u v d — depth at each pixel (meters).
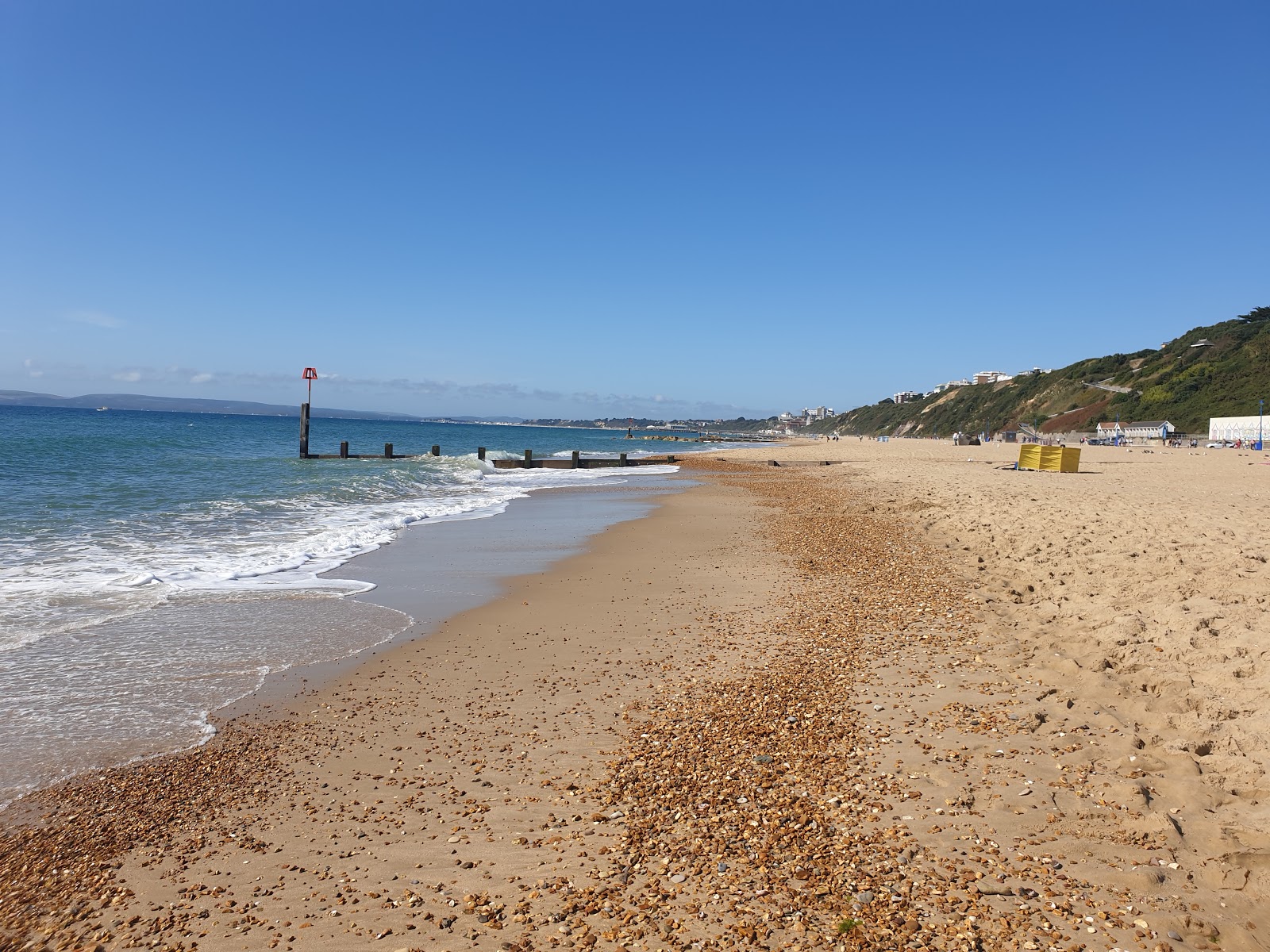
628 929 3.65
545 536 16.94
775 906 3.76
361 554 14.36
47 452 32.53
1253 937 3.29
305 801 5.13
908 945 3.40
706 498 26.27
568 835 4.58
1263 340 82.88
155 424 85.69
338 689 7.29
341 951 3.60
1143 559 10.78
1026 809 4.49
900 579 11.45
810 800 4.83
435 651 8.51
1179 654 6.66
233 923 3.83
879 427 187.62
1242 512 15.87
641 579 12.29
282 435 78.12
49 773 5.53
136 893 4.12
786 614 9.84
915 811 4.60
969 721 5.87
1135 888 3.68
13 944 3.71
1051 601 9.34
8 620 9.14
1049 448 33.97
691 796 5.00
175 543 14.40
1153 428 76.31
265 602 10.45
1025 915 3.55
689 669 7.75
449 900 3.97
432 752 5.88
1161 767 4.79
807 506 23.09
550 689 7.25
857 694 6.70
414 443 77.56
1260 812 4.11
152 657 8.07
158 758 5.79
